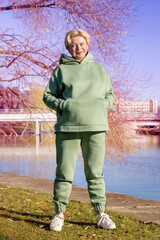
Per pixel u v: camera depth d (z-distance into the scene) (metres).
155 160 24.88
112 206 4.82
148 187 13.52
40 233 2.64
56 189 2.78
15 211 3.71
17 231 2.64
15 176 9.94
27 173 16.42
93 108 2.67
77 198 5.68
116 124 6.41
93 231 2.83
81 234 2.72
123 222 3.32
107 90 2.96
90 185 2.84
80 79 2.75
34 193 5.64
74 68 2.81
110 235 2.74
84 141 2.78
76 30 2.85
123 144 6.56
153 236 2.88
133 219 3.62
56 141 2.81
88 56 2.87
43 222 3.07
